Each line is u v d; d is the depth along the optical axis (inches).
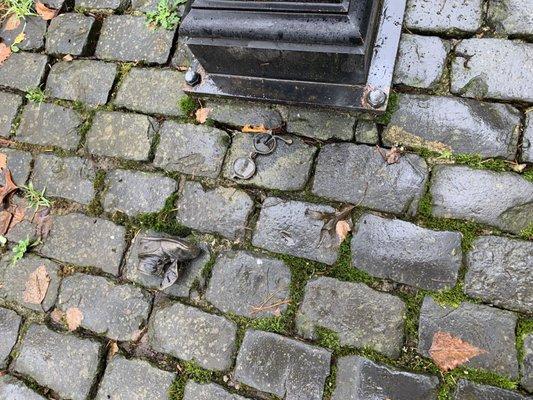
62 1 50.3
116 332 41.7
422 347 36.1
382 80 39.1
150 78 45.8
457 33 39.9
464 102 38.7
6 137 48.6
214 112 43.6
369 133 40.0
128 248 43.0
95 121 46.3
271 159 41.6
